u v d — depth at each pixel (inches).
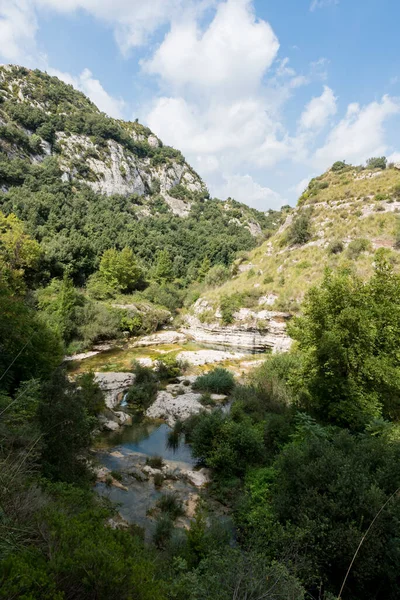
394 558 221.3
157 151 5910.4
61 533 140.6
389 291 514.9
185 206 4997.5
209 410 713.6
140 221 3294.8
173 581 196.9
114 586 121.2
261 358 1231.5
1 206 1915.6
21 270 1339.8
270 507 320.5
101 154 4212.6
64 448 345.4
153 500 409.7
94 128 4394.7
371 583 232.7
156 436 628.4
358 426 442.0
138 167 4862.2
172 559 267.6
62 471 339.9
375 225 1582.2
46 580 112.1
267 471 416.2
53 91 4377.5
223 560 214.8
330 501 252.2
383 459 288.5
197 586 184.9
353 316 461.7
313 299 520.4
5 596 100.5
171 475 474.0
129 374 919.0
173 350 1298.0
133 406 768.3
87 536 146.5
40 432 312.5
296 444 406.9
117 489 425.1
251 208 5575.8
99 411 662.5
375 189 1845.5
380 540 229.5
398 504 241.6
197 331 1673.2
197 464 518.6
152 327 1649.9
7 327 522.3
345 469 269.3
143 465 506.9
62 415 349.4
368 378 474.0
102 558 127.3
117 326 1414.9
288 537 249.6
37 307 1256.8
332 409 470.9
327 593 222.2
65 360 1087.6
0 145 2861.7
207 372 1004.6
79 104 4896.7
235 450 471.5
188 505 407.2
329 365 490.0
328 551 237.9
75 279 1886.1
